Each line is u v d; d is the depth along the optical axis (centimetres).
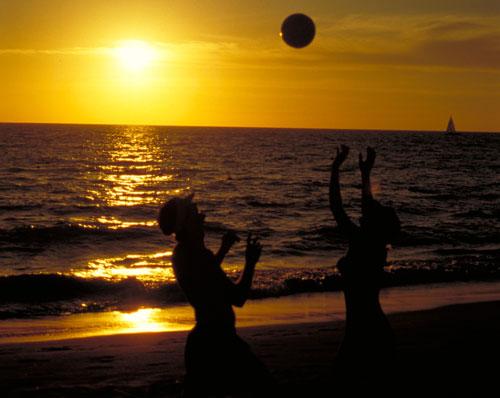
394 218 501
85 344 946
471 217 3328
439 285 1548
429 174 6347
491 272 1698
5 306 1320
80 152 9144
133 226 2703
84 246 2316
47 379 697
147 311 1302
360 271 498
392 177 5912
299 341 912
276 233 2642
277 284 1495
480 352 746
